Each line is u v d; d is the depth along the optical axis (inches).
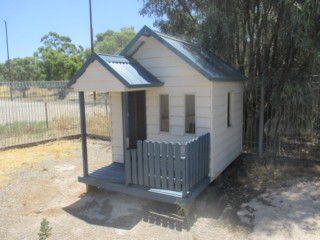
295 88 286.5
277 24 314.5
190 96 227.5
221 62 287.0
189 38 416.8
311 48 268.5
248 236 163.3
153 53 233.8
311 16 257.6
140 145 199.9
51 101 511.5
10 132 442.3
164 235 168.9
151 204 209.2
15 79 1969.7
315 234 162.1
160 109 239.8
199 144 205.5
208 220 185.0
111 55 213.5
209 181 219.9
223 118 247.1
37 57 1859.0
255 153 319.0
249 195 221.6
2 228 181.5
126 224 183.8
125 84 193.3
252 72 350.3
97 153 364.5
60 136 442.6
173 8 424.5
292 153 301.4
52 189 244.1
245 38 354.9
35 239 168.2
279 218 181.9
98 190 236.7
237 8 331.3
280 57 337.7
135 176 205.2
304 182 241.6
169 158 190.1
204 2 352.5
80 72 210.1
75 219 192.1
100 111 499.5
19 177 273.0
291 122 299.4
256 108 322.3
